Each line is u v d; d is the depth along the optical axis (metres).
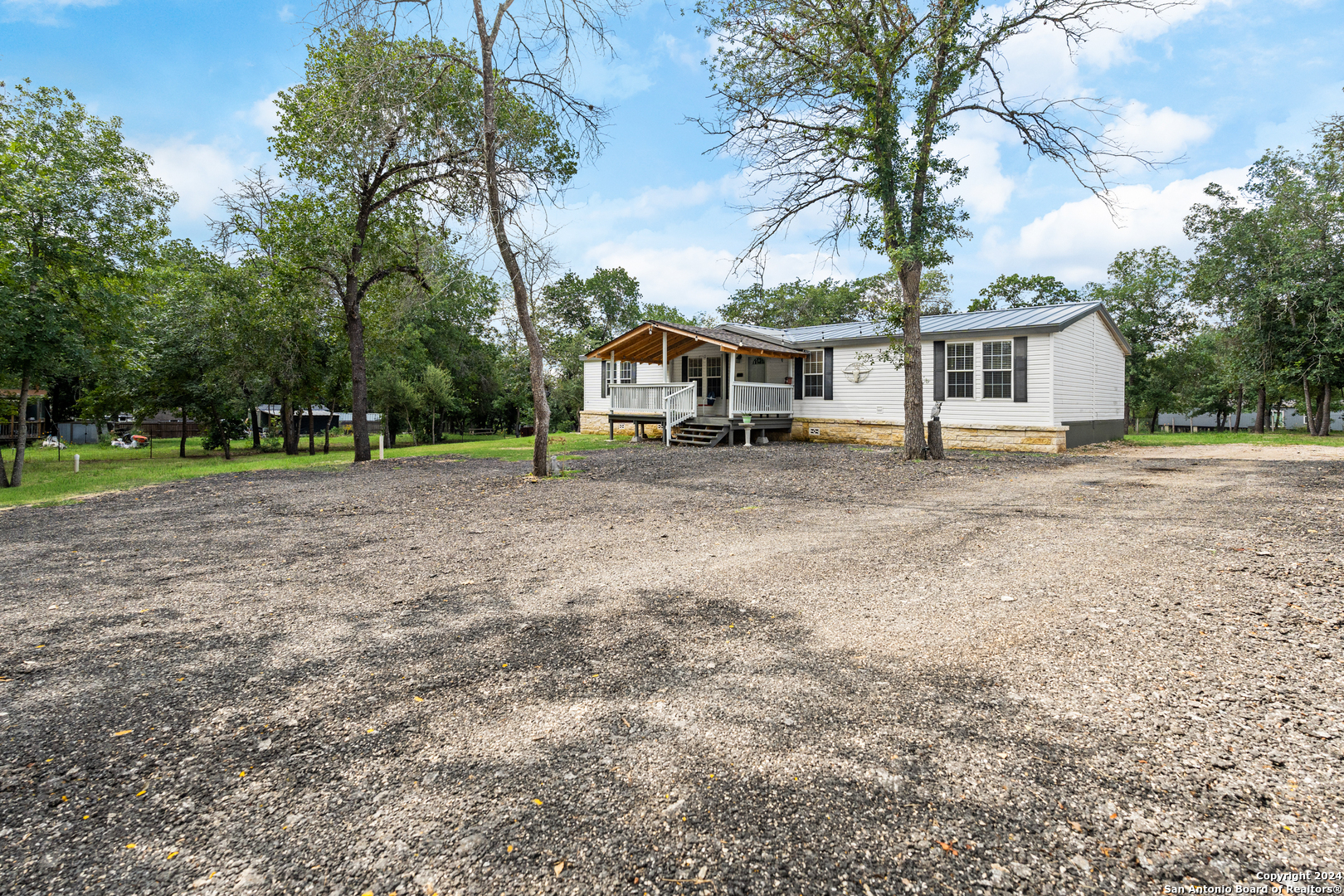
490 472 13.43
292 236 15.99
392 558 6.15
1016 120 13.45
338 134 13.38
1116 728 2.62
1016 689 3.00
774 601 4.47
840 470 12.45
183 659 3.71
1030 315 17.31
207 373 24.38
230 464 19.27
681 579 5.10
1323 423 23.31
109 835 2.14
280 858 2.01
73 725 2.93
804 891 1.81
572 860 1.96
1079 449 16.83
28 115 15.65
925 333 17.97
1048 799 2.18
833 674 3.24
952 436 17.70
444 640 3.90
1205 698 2.84
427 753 2.61
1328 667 3.08
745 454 16.41
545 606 4.53
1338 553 4.91
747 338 21.23
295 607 4.65
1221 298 24.73
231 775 2.49
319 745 2.71
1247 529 5.90
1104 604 4.09
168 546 6.91
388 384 32.69
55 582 5.54
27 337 14.18
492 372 45.56
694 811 2.18
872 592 4.58
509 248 11.88
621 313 55.94
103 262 15.91
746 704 2.95
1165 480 9.74
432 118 13.45
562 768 2.47
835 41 13.17
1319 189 21.41
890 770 2.38
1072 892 1.77
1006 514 7.37
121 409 27.06
